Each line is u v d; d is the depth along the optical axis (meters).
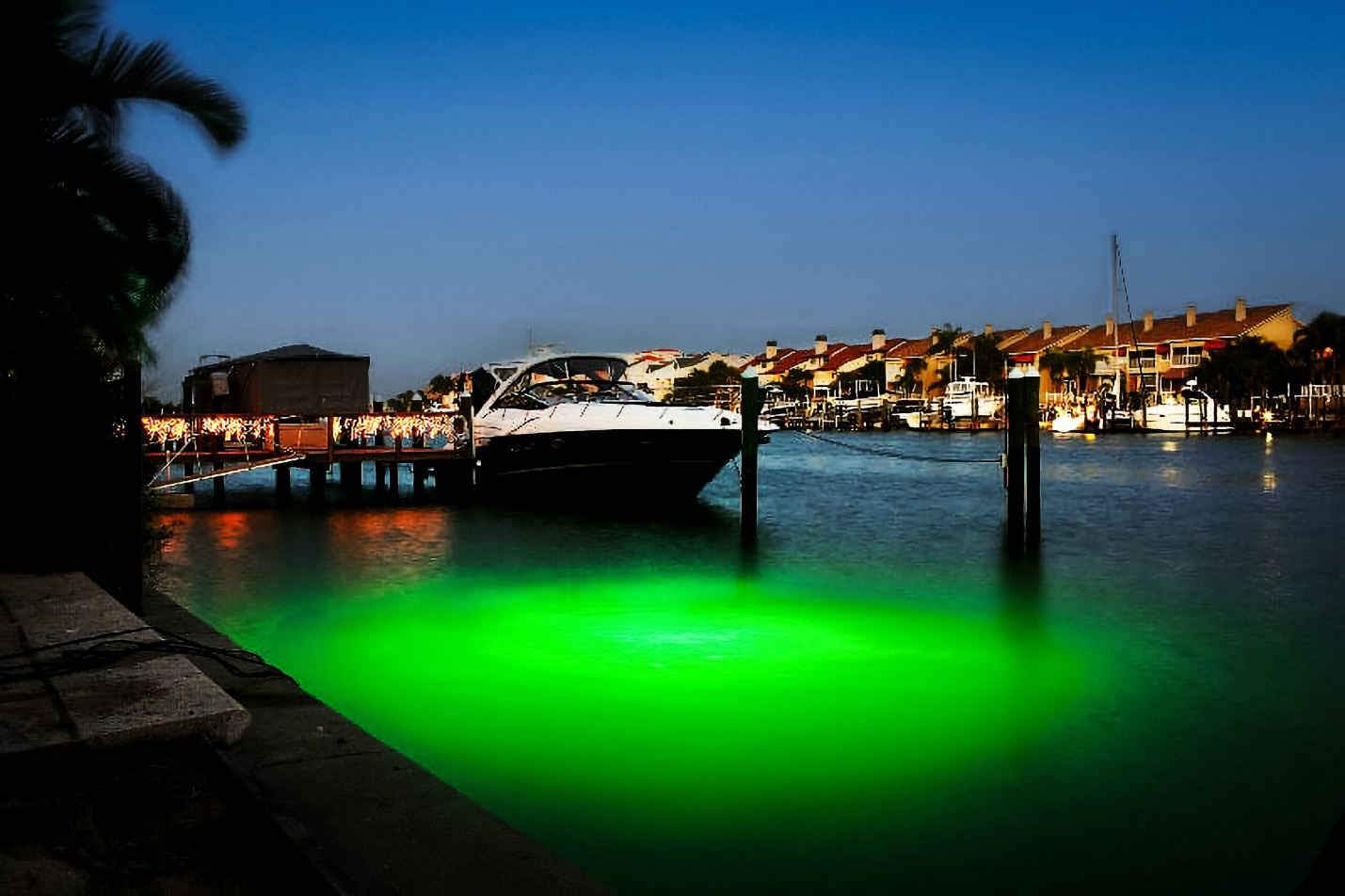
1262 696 9.21
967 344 106.19
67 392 8.59
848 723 8.34
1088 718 8.55
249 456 27.94
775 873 5.75
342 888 3.41
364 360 32.66
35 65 10.95
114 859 3.72
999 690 9.38
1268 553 18.92
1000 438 81.12
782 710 8.69
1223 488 33.91
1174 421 78.31
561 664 10.28
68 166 11.21
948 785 7.04
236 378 34.88
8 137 10.87
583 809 6.58
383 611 13.34
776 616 12.87
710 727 8.23
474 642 11.35
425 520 24.45
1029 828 6.38
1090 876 5.77
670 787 6.96
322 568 17.20
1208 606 13.77
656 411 24.17
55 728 4.26
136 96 11.71
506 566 17.55
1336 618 12.81
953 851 6.05
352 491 30.25
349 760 4.99
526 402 26.03
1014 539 18.69
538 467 25.30
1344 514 25.94
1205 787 7.05
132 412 8.72
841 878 5.70
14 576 8.25
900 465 49.12
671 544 20.34
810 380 126.81
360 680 9.65
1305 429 77.12
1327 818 6.55
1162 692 9.36
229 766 4.39
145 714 4.42
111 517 8.67
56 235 10.77
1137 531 22.56
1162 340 96.25
